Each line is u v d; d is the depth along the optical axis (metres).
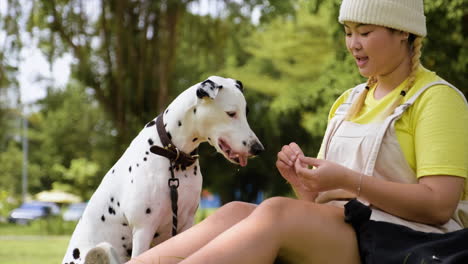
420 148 2.48
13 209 35.56
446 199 2.38
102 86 17.08
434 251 2.16
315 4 10.73
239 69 25.31
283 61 23.23
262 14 17.19
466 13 8.77
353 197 2.62
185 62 20.44
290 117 24.22
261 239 2.19
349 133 2.70
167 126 3.41
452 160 2.41
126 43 16.08
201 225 2.42
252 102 25.91
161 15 15.63
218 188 32.28
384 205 2.43
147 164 3.37
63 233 22.38
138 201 3.33
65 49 16.11
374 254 2.25
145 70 16.45
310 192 2.79
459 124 2.47
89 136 39.72
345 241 2.33
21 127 46.25
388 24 2.59
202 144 20.31
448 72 8.83
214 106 3.31
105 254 2.43
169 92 16.64
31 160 49.38
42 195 38.00
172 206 3.35
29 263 10.63
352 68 9.16
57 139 40.41
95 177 36.84
